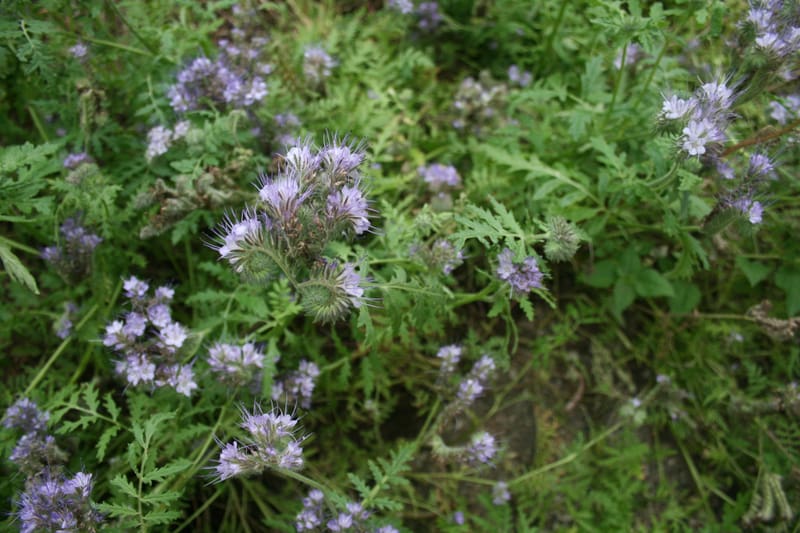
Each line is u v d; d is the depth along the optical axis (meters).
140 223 0.51
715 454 0.56
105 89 0.53
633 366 0.58
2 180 0.47
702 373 0.57
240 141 0.50
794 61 0.48
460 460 0.49
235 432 0.47
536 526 0.54
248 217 0.41
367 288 0.44
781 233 0.56
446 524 0.52
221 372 0.46
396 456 0.47
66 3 0.51
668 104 0.45
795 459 0.54
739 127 0.57
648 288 0.56
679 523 0.55
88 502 0.42
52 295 0.52
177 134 0.50
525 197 0.55
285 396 0.49
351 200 0.41
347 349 0.54
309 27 0.62
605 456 0.56
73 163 0.50
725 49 0.54
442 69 0.64
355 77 0.60
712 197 0.55
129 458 0.43
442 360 0.53
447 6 0.62
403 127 0.59
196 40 0.55
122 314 0.51
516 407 0.57
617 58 0.58
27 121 0.57
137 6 0.54
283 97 0.56
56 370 0.51
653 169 0.52
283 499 0.52
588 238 0.46
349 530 0.44
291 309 0.48
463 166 0.59
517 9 0.61
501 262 0.45
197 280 0.54
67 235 0.49
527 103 0.59
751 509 0.53
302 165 0.41
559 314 0.58
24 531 0.41
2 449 0.46
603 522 0.53
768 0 0.46
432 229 0.50
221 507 0.52
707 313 0.59
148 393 0.50
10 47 0.49
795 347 0.56
